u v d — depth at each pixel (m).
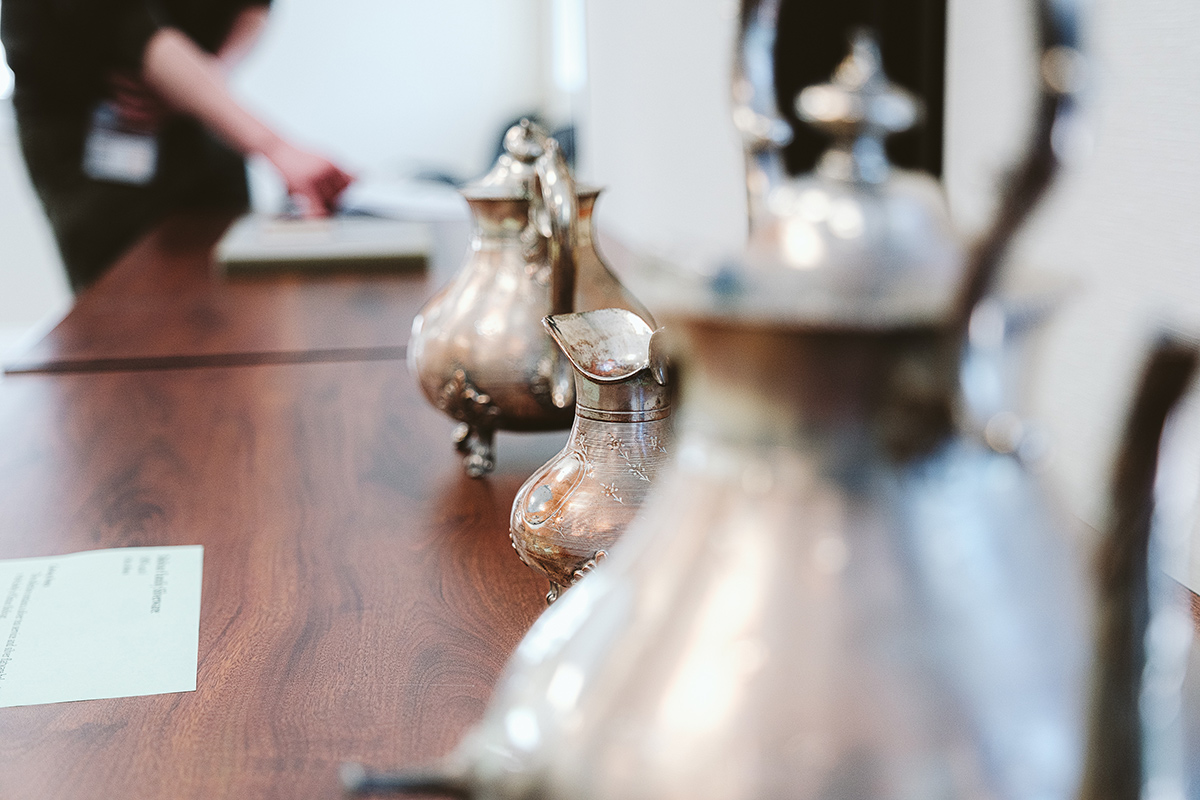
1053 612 0.19
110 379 0.94
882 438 0.18
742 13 0.22
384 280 1.38
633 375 0.43
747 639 0.18
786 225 0.19
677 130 1.49
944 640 0.18
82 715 0.40
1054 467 0.22
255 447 0.74
